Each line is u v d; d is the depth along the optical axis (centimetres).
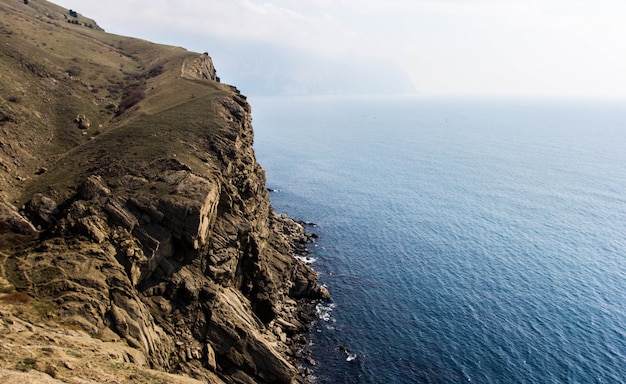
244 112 8238
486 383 5212
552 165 17838
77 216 4550
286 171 17288
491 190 13775
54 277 3834
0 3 13912
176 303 4553
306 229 10325
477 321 6438
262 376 4631
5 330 3009
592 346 5834
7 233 4422
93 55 12100
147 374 3250
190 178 5212
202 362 4369
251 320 5175
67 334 3350
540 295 7138
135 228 4550
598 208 11738
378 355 5678
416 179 15575
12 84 7762
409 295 7200
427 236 9812
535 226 10356
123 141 6462
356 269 8175
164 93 9262
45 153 6694
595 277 7725
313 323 6359
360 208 12044
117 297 3953
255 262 5950
